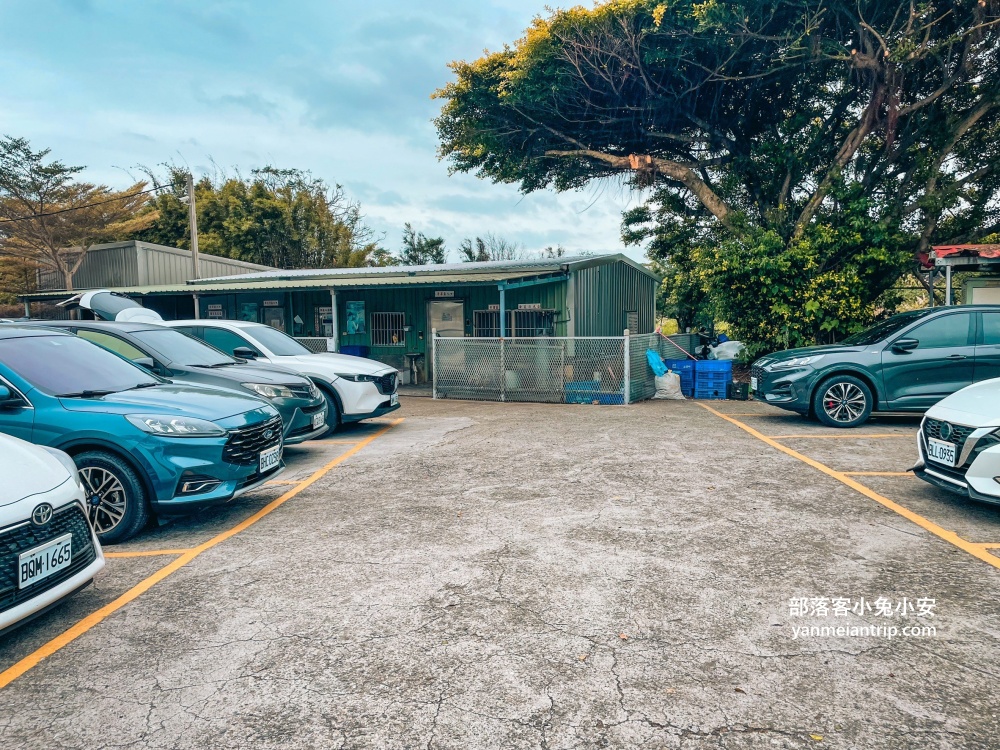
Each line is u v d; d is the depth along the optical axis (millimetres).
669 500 5617
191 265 25984
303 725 2559
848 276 14078
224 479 5016
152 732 2531
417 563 4266
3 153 30047
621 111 17188
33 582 3160
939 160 15148
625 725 2527
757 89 16672
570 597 3701
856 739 2424
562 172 20094
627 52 15133
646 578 3949
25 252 31609
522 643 3184
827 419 9031
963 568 4047
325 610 3594
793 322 14445
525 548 4500
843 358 8891
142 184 35562
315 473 6953
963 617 3398
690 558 4262
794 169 16375
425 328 17250
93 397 5070
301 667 2998
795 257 14148
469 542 4648
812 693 2727
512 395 13250
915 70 14914
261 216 40188
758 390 9555
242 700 2736
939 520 4973
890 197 15859
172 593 3869
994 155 15797
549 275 15000
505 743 2432
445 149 20016
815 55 14328
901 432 8648
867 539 4574
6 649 3230
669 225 21453
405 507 5590
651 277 22078
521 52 15711
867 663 2961
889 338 8883
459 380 13766
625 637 3227
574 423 9977
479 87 17078
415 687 2814
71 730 2553
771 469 6680
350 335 18141
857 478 6273
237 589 3908
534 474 6668
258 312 19266
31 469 3432
